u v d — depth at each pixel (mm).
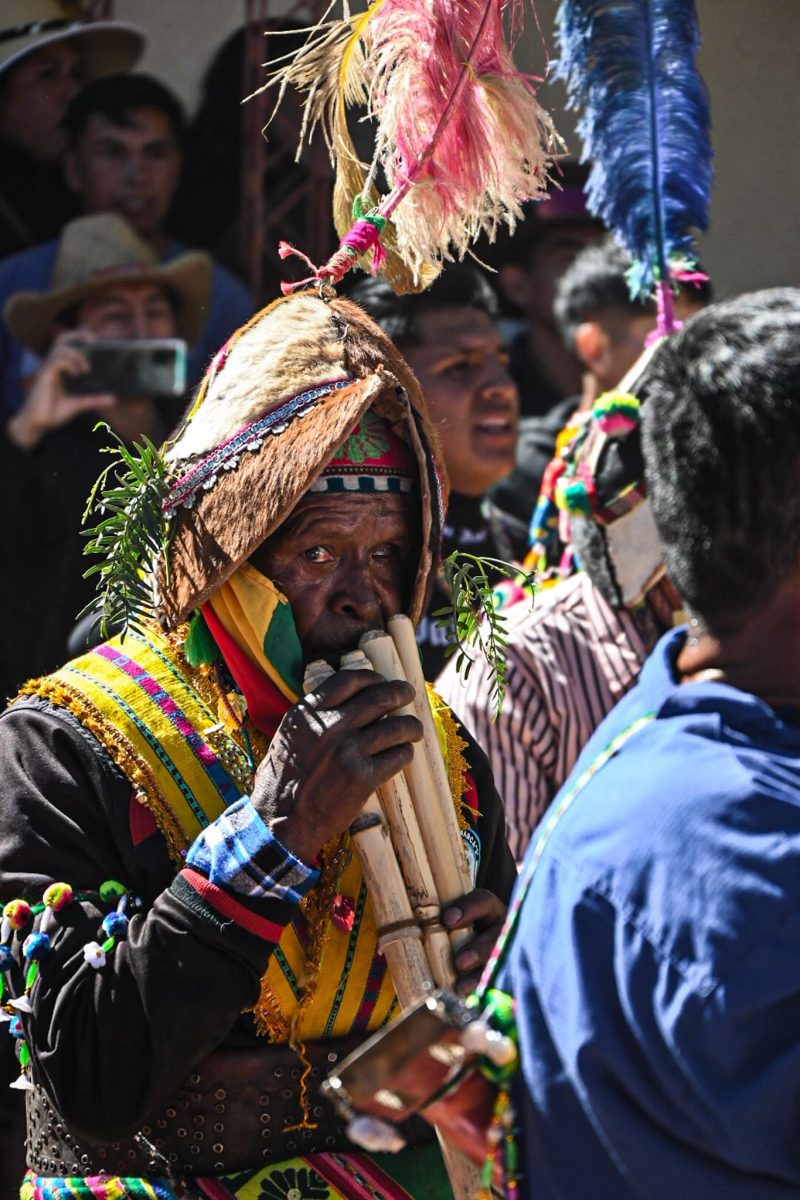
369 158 4973
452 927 3918
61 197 10180
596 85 6492
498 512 10148
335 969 4113
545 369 10547
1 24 10062
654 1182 2746
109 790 4031
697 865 2750
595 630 6242
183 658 4262
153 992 3730
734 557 2918
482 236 10492
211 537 3982
